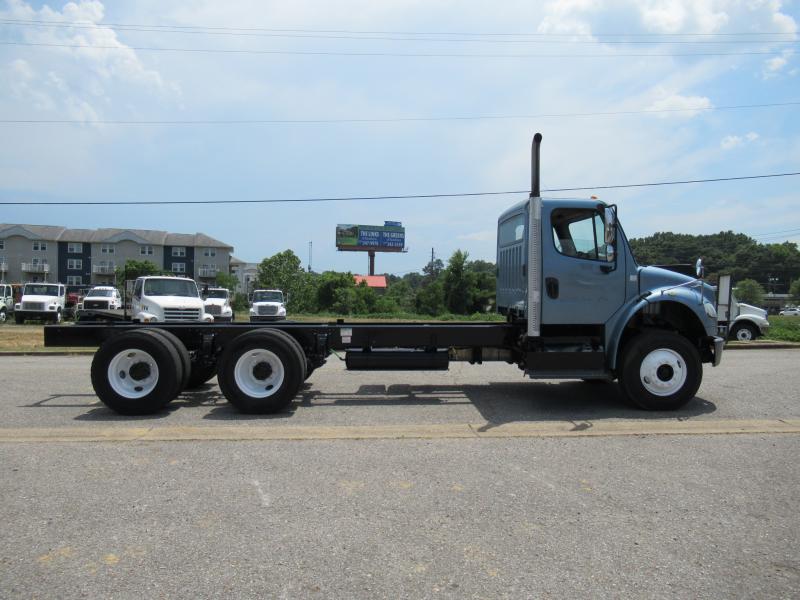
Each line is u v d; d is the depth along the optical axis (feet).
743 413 24.53
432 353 27.40
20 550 11.82
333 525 13.04
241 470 16.88
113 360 24.40
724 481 15.92
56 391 30.35
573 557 11.54
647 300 25.31
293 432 21.34
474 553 11.71
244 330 27.20
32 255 263.08
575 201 25.72
